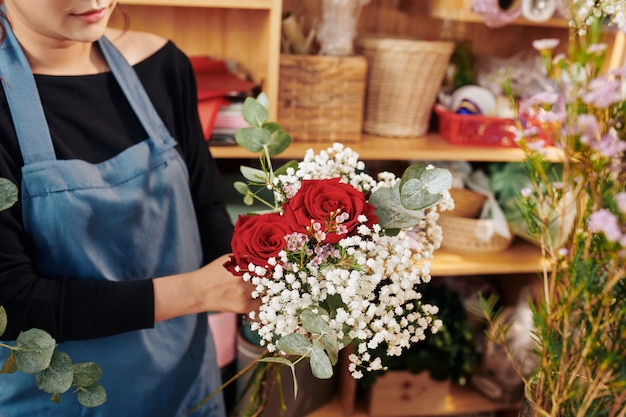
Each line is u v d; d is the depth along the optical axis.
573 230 0.74
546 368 0.74
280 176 0.89
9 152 1.05
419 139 2.24
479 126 2.15
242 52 2.22
